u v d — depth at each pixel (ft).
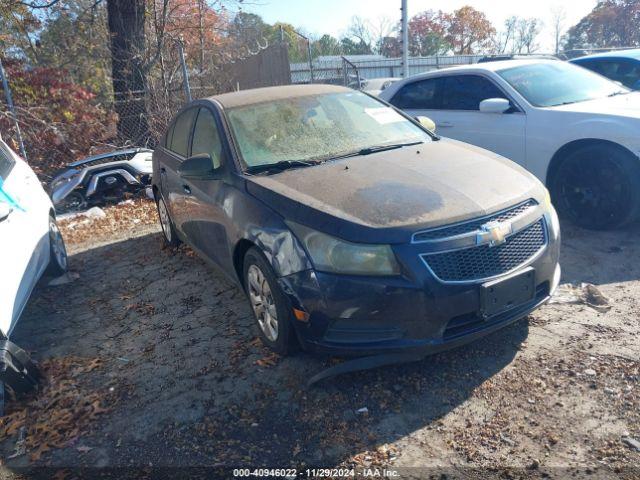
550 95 19.66
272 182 12.05
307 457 9.11
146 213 27.12
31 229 15.93
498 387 10.38
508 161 13.20
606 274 14.79
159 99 39.52
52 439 10.27
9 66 38.47
